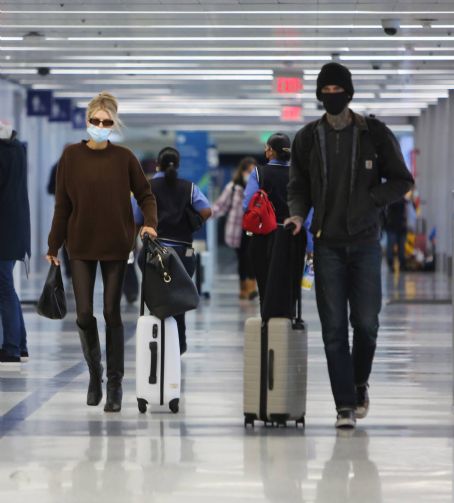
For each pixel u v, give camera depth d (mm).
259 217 20406
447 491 12133
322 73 15234
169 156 20922
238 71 49094
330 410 17203
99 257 16750
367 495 11953
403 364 23078
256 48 42125
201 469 13109
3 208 21547
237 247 41656
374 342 15750
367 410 16344
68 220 16969
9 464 13359
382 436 15133
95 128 16500
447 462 13531
